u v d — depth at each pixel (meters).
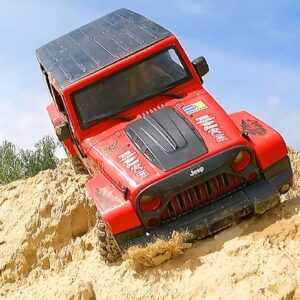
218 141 0.65
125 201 0.64
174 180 0.63
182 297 0.61
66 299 0.69
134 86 0.75
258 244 0.62
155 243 0.63
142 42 0.77
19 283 0.78
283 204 0.67
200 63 0.76
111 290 0.67
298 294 0.55
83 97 0.75
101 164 0.69
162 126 0.69
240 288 0.58
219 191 0.65
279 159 0.65
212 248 0.64
